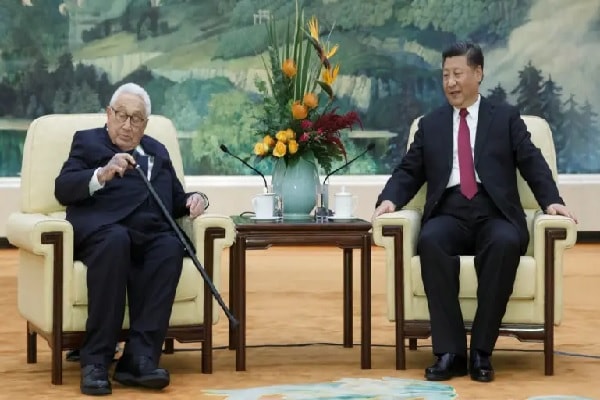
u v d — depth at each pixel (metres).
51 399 4.16
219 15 11.09
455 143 5.09
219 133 11.12
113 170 4.49
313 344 5.54
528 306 4.70
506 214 4.89
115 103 4.76
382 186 11.03
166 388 4.36
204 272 4.54
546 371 4.69
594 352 5.29
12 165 10.84
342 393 4.24
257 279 8.30
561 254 4.69
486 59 11.30
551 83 11.32
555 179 5.25
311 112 5.23
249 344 5.54
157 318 4.42
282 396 4.18
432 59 11.27
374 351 5.34
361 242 4.86
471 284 4.68
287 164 5.14
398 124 11.25
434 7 11.25
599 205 11.25
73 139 4.85
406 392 4.27
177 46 11.08
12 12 10.83
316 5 11.16
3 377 4.61
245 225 4.82
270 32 5.48
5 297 7.27
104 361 4.32
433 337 4.62
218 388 4.37
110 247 4.36
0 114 10.82
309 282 8.14
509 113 5.08
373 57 11.20
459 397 4.19
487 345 4.60
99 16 10.99
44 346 5.40
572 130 11.33
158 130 5.20
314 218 5.20
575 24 11.30
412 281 4.75
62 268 4.42
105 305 4.34
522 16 11.28
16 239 4.67
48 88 10.92
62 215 4.90
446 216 5.00
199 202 4.78
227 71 11.12
